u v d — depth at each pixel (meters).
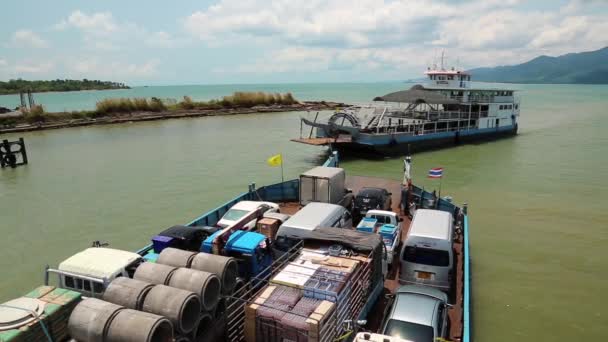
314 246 13.68
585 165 43.47
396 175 39.91
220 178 39.59
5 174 42.72
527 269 19.92
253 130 76.12
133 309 9.30
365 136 46.62
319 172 21.14
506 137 64.62
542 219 26.83
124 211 30.09
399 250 17.97
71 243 24.42
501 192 33.28
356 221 21.55
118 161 48.22
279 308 9.71
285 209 23.84
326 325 9.40
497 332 15.16
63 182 38.81
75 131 75.88
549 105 138.25
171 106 106.19
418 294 12.00
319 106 126.44
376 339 9.06
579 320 15.92
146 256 13.86
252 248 13.42
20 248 23.75
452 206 21.19
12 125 76.62
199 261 11.30
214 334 10.41
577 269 19.94
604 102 155.00
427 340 10.38
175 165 45.75
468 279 13.48
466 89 56.50
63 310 9.81
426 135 52.12
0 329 8.73
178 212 29.81
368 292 12.49
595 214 27.67
